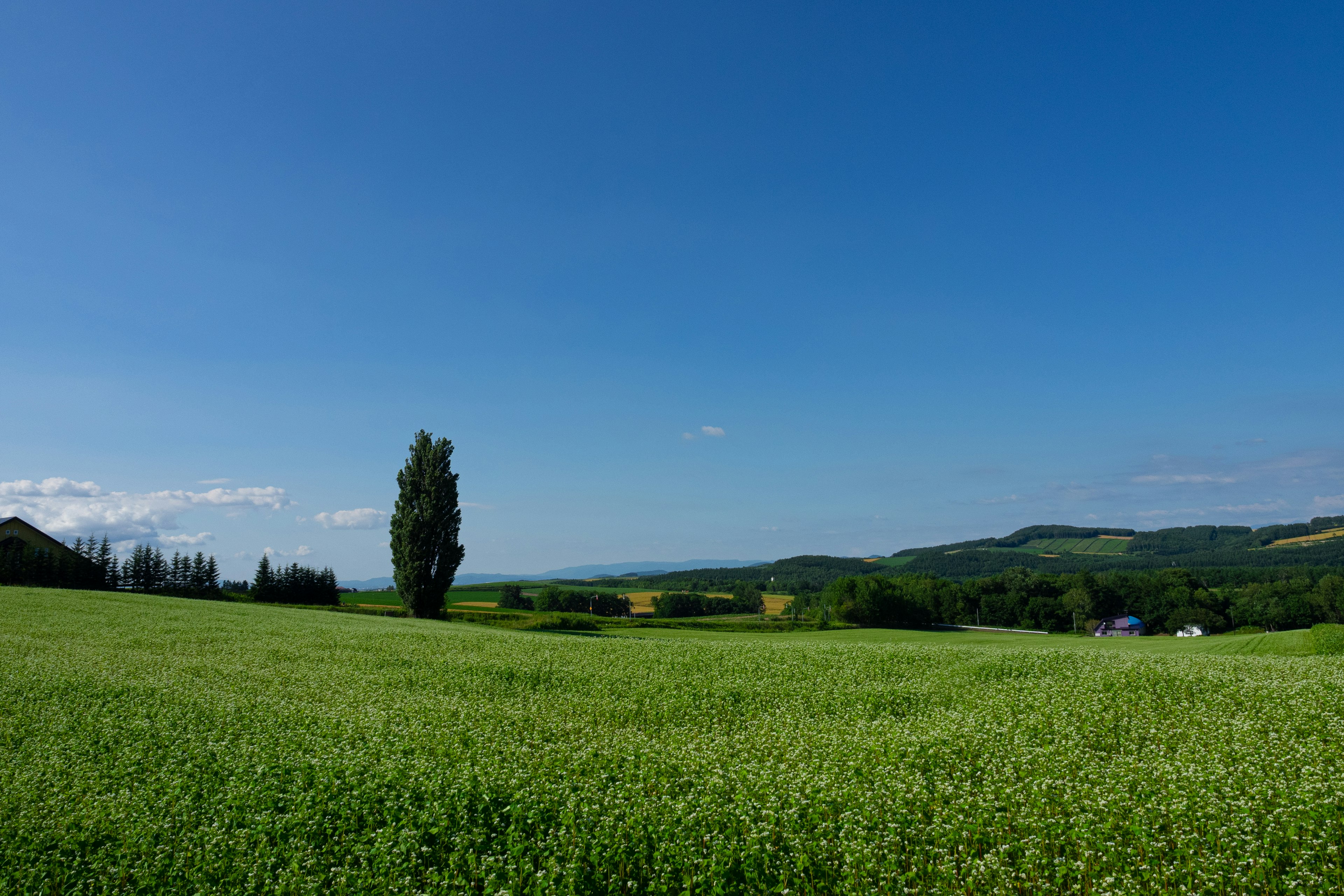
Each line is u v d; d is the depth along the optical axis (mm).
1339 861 8406
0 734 16266
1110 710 15719
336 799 11539
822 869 8922
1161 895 8250
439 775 11898
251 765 13383
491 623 63000
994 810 10250
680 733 15594
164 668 24812
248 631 36969
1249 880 8172
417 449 65875
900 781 11406
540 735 15734
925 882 8781
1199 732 13477
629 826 10016
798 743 14227
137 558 90188
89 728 16547
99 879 9664
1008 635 65688
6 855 10133
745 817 9992
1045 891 8516
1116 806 9961
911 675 22375
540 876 8828
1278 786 10273
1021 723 15016
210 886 9312
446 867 9578
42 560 78438
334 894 9195
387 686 22500
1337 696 15516
